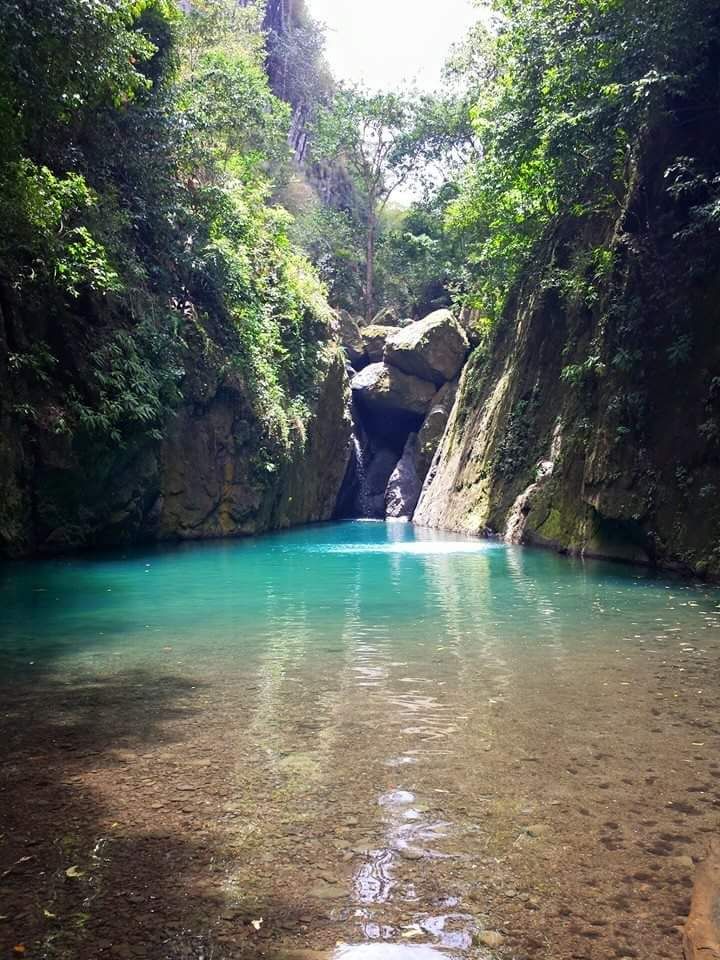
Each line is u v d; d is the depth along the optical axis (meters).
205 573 11.18
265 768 3.39
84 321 14.30
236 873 2.46
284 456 21.31
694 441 10.91
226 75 23.41
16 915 2.22
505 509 17.78
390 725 4.01
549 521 15.19
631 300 12.41
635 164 13.31
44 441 13.08
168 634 6.59
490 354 22.50
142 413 14.27
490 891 2.35
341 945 2.07
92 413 13.42
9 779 3.28
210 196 19.48
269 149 27.28
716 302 10.91
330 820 2.86
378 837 2.72
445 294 37.56
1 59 8.12
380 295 41.09
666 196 12.10
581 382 14.52
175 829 2.79
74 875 2.45
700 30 10.78
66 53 8.73
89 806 3.00
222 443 18.91
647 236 12.40
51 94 9.10
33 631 6.73
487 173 20.23
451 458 23.95
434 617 7.45
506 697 4.54
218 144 23.59
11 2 8.16
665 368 11.70
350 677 5.04
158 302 16.98
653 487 11.50
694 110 11.84
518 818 2.87
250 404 19.80
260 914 2.23
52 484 13.44
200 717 4.17
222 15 27.75
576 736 3.82
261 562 12.71
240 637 6.45
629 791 3.12
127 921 2.19
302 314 25.94
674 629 6.75
